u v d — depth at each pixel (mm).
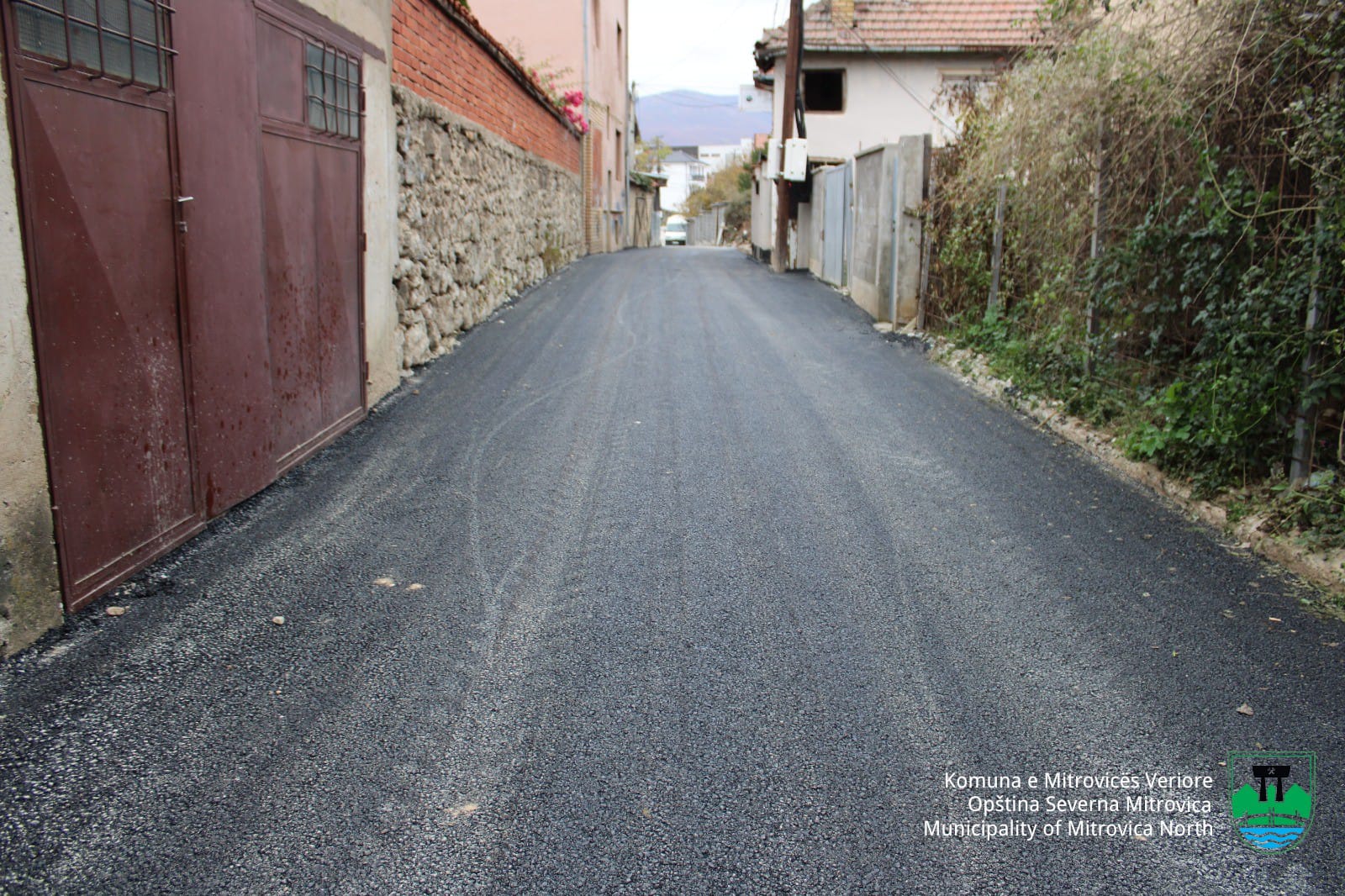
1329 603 3834
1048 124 7090
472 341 9023
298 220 5199
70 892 2178
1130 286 6355
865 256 12945
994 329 8633
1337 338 4262
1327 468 4504
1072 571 4152
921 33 21547
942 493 5152
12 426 3014
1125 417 6105
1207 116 5227
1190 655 3424
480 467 5422
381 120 6648
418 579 3939
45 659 3131
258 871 2270
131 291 3611
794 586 3973
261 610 3598
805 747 2838
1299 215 4605
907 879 2311
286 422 5129
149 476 3832
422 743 2811
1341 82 4230
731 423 6496
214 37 4137
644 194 40344
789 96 19094
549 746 2816
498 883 2258
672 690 3143
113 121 3436
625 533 4512
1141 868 2371
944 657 3395
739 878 2299
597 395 7156
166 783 2578
